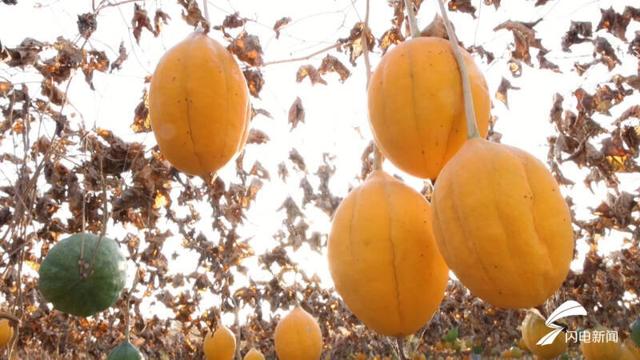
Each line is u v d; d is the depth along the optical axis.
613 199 5.30
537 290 1.58
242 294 6.52
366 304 1.83
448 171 1.70
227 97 2.17
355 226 1.89
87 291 3.44
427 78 1.91
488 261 1.58
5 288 5.59
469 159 1.67
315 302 9.38
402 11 3.45
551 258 1.59
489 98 2.10
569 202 5.56
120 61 3.71
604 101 4.18
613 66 4.02
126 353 5.10
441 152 1.92
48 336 7.40
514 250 1.56
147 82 3.73
